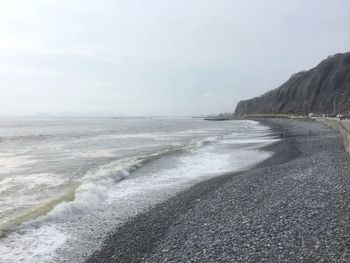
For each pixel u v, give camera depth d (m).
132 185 18.03
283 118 127.50
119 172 20.31
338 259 7.34
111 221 12.17
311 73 159.50
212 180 17.95
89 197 14.65
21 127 94.62
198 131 71.19
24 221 11.73
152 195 15.84
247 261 7.76
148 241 10.01
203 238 9.58
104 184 17.67
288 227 9.47
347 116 73.31
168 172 21.62
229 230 9.91
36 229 11.30
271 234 9.14
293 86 167.12
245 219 10.68
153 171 21.92
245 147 34.88
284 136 47.38
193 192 15.60
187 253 8.70
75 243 10.27
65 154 30.95
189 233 10.20
